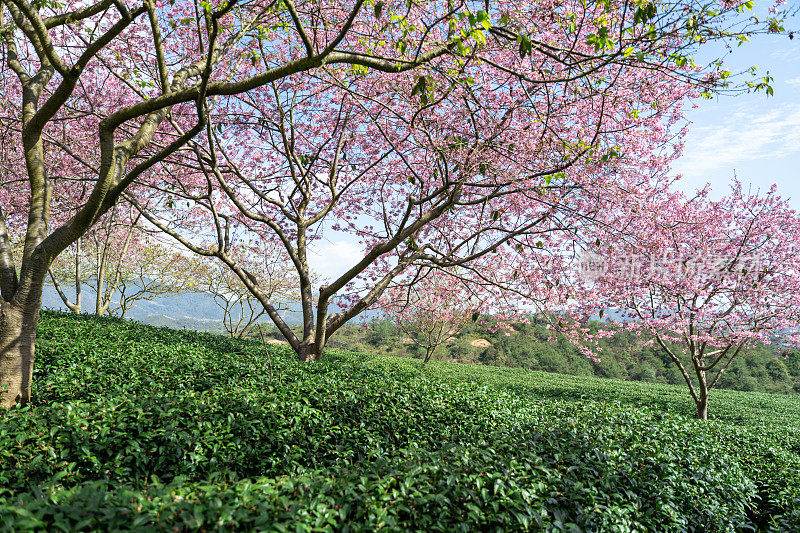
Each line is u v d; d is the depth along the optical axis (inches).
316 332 458.9
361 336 1686.8
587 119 372.8
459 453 188.5
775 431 481.7
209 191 413.4
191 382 322.7
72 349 353.4
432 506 152.6
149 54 390.3
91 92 421.7
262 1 301.9
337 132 510.6
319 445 242.2
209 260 773.9
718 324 506.3
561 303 442.9
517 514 150.3
